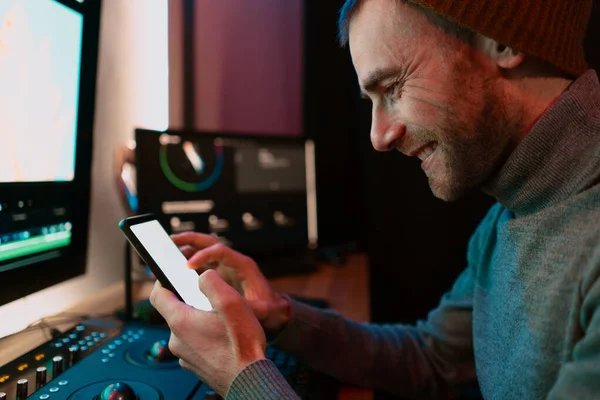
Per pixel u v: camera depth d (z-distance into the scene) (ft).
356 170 5.55
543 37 1.62
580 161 1.63
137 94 4.14
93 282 3.48
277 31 5.59
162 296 1.78
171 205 3.60
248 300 2.24
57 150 2.51
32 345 2.19
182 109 4.98
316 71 5.49
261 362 1.57
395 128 1.86
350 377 2.34
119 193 3.83
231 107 5.49
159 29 4.44
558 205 1.64
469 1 1.58
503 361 1.83
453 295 2.66
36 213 2.36
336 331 2.41
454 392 2.65
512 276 1.79
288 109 5.72
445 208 5.08
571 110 1.64
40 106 2.35
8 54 2.10
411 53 1.73
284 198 4.34
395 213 5.19
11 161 2.16
